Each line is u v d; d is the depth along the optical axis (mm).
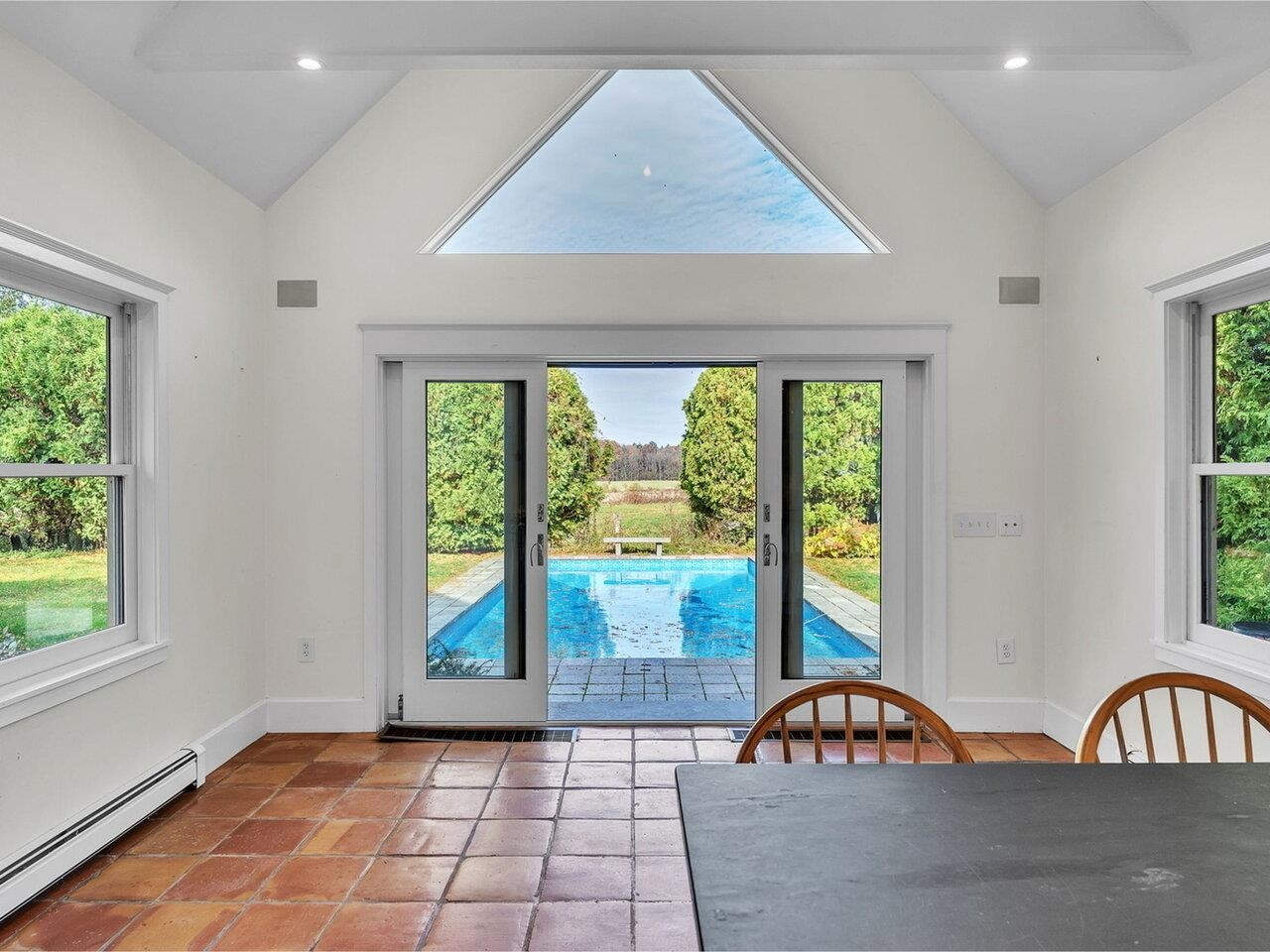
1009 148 3328
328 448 3494
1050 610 3443
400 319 3502
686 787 1221
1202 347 2674
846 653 3611
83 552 2477
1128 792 1200
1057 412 3387
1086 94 2779
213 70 2432
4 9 2006
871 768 1305
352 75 3162
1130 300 2893
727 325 3480
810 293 3500
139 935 1936
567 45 2285
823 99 3494
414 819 2594
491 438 3602
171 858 2330
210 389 3055
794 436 3596
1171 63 2355
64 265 2246
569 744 3322
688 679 4664
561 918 2010
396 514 3609
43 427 2311
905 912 859
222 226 3146
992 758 3182
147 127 2662
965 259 3494
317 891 2145
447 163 3502
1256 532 2467
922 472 3586
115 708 2482
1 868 1990
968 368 3494
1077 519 3244
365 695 3498
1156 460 2744
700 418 8852
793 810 1135
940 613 3490
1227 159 2428
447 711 3607
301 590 3504
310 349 3492
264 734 3453
